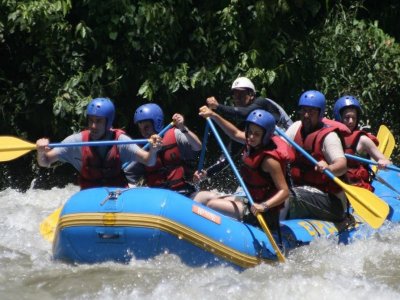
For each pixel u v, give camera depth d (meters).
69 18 31.05
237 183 31.22
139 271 16.53
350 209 21.75
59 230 17.14
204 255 16.92
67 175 32.22
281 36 31.22
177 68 30.05
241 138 19.84
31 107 30.83
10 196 28.12
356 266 17.83
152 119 19.78
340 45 32.22
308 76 32.06
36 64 30.78
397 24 35.22
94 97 29.88
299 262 17.81
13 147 18.78
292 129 20.44
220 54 30.83
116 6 29.36
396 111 33.69
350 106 22.62
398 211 22.44
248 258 17.28
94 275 16.38
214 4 31.09
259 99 22.30
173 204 16.77
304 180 20.12
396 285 16.38
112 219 16.64
